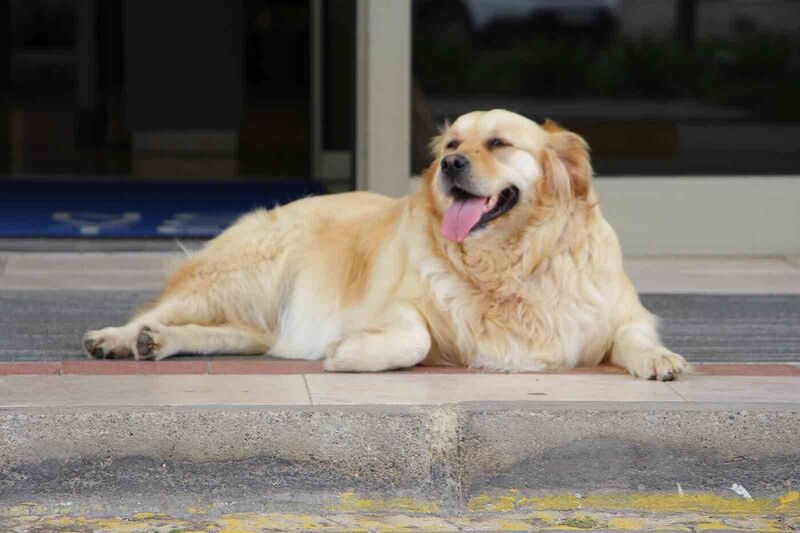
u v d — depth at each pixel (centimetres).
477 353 668
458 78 1065
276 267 734
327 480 571
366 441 572
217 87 1850
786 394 621
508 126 649
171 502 559
